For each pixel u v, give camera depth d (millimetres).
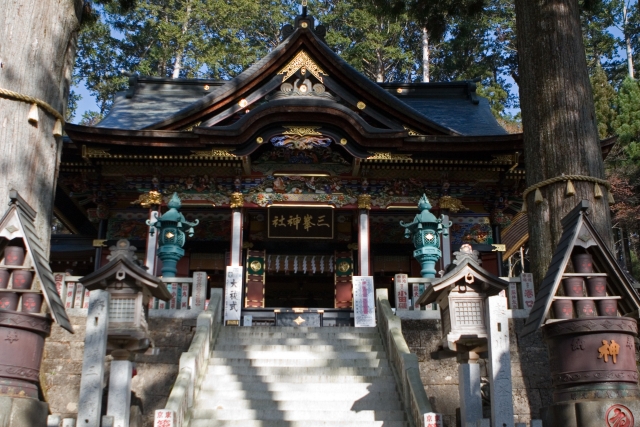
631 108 32844
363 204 19766
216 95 19297
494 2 39531
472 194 20703
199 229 21688
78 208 23016
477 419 8883
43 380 11281
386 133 18500
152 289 9062
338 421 9586
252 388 10570
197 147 18766
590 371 7750
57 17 11359
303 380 10875
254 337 12703
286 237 19969
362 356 11781
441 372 12109
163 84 25938
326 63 19703
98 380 7938
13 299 7785
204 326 11562
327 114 18531
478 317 9133
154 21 37875
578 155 12336
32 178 10461
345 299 21562
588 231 8359
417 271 22219
